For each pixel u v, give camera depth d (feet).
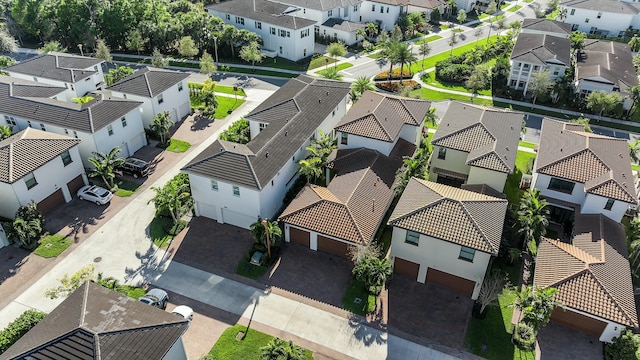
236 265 125.59
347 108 206.90
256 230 125.18
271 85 236.43
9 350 83.20
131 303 92.27
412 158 154.40
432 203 115.34
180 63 263.90
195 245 132.16
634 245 119.55
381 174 142.61
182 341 95.91
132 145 174.09
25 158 136.36
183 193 137.69
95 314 87.25
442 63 256.32
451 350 103.86
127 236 135.03
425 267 118.01
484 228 110.42
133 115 170.81
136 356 81.35
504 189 156.46
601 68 218.18
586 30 316.40
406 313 112.57
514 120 157.38
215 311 112.57
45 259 126.62
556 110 216.54
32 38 310.65
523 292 106.42
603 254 113.29
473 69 245.24
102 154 156.25
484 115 155.94
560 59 220.64
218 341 104.88
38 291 117.08
